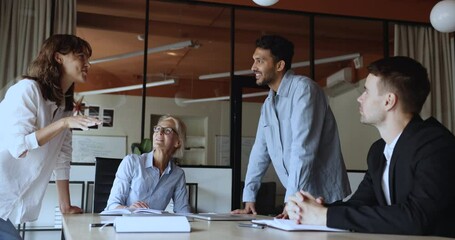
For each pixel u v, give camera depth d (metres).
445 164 1.17
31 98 1.67
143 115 4.41
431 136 1.23
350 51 4.96
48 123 1.77
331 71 4.91
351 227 1.12
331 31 4.93
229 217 1.63
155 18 4.53
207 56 4.64
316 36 4.91
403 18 4.94
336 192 2.29
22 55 3.87
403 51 4.93
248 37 4.72
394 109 1.37
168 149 2.46
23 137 1.60
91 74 4.34
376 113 1.40
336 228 1.13
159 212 1.78
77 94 4.26
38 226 3.65
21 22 3.92
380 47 4.98
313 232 1.11
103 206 2.97
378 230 1.10
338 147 2.34
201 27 4.65
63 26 4.04
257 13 4.72
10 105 1.67
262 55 2.37
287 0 4.68
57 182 2.00
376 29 5.00
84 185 3.92
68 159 2.03
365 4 4.86
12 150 1.61
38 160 1.72
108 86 4.36
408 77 1.36
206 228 1.19
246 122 4.68
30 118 1.65
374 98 1.40
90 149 4.17
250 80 4.72
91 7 4.38
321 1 4.76
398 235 1.06
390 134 1.39
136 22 4.47
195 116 4.55
